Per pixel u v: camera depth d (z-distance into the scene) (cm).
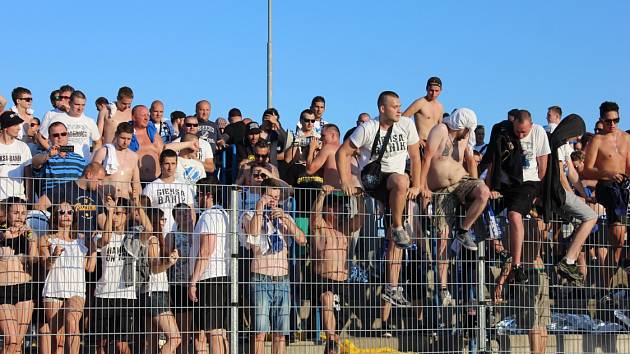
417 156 1013
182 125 1325
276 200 941
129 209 902
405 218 981
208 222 919
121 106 1309
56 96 1259
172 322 912
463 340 986
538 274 1020
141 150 1209
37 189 931
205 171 1255
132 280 902
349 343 961
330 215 952
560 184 1022
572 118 1042
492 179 1023
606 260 1065
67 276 888
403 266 973
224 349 916
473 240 990
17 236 876
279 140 1283
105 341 909
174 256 909
